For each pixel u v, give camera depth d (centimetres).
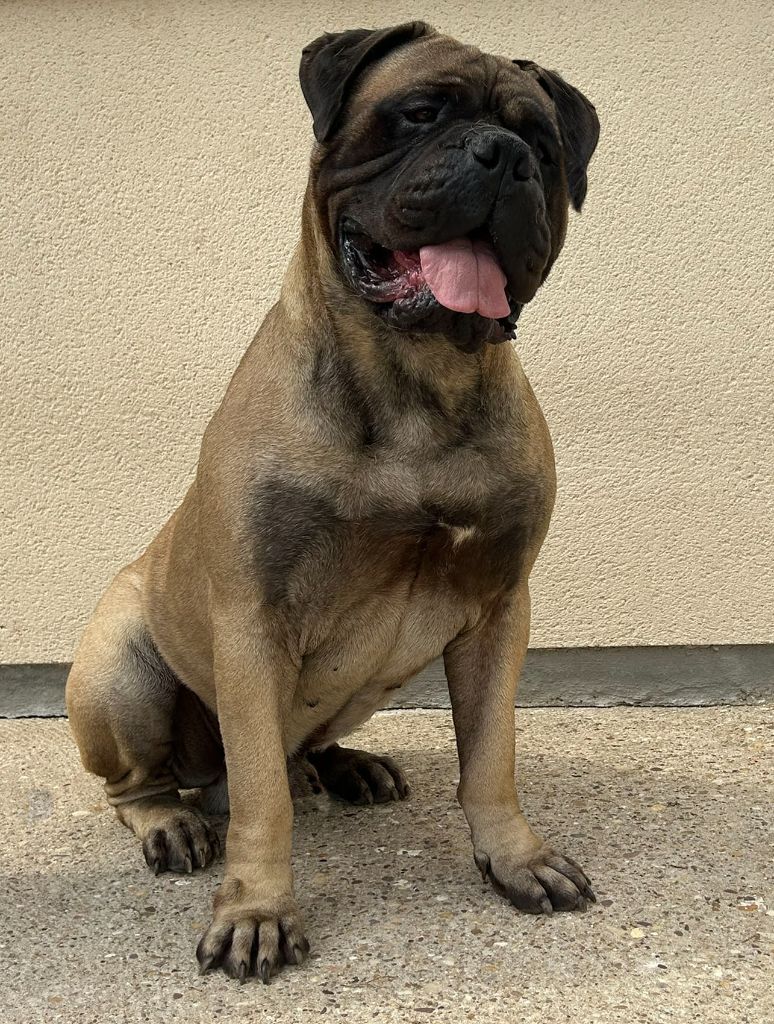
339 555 117
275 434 117
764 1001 98
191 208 184
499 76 114
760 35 179
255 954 106
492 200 104
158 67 181
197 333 185
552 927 112
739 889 118
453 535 118
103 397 187
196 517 130
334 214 115
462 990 101
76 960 110
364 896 121
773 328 184
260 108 182
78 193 183
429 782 156
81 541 189
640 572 188
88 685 141
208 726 146
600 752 163
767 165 181
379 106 113
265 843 112
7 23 181
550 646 190
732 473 186
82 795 155
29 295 185
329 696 131
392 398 116
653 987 101
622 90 180
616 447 186
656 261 183
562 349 185
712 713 183
